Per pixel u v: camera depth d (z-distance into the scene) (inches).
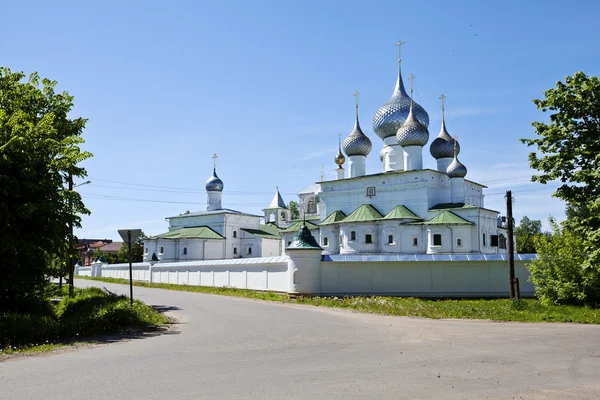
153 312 850.8
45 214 805.9
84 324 673.0
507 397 346.3
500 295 1316.4
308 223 2459.4
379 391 357.4
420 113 2290.8
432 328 725.9
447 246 1870.1
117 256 4527.6
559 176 786.8
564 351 526.3
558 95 765.3
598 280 993.5
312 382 383.6
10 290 801.6
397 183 2086.6
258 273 1539.1
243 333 674.2
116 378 395.2
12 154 754.8
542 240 1091.3
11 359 488.4
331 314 938.7
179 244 2792.8
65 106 1040.2
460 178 2107.5
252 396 342.0
